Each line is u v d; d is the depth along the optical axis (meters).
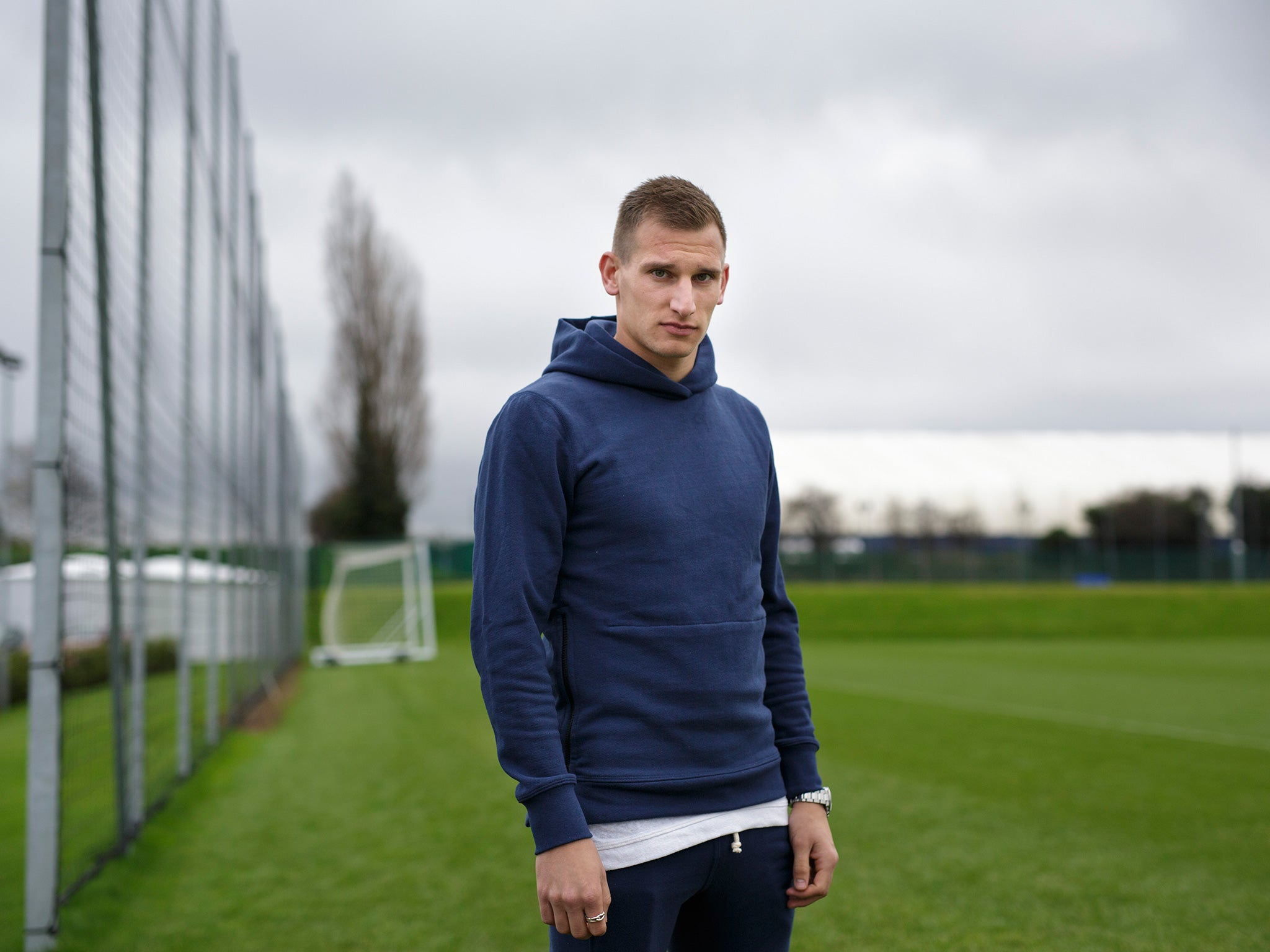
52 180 3.07
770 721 1.52
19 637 11.76
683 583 1.40
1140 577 36.44
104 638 4.50
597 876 1.28
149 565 5.02
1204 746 7.75
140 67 4.41
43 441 3.11
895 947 3.31
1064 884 4.02
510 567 1.34
